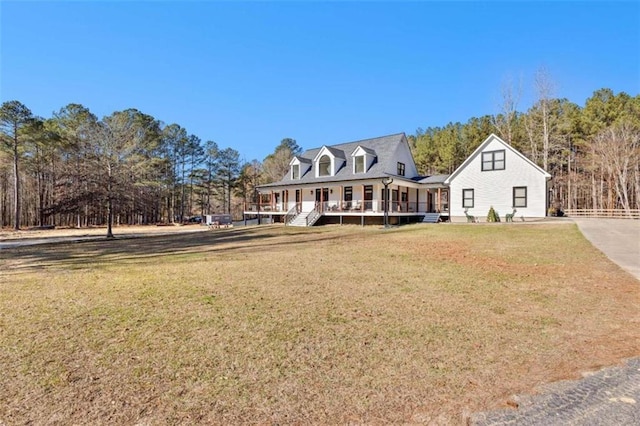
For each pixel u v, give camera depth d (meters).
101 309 4.97
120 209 24.28
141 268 8.69
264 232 20.75
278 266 8.48
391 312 4.75
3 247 15.95
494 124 36.28
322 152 27.89
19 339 3.82
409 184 25.66
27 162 35.91
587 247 10.29
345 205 25.91
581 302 5.18
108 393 2.66
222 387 2.75
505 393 2.67
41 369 3.08
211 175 54.06
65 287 6.54
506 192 21.06
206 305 5.12
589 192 37.16
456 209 22.97
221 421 2.29
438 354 3.39
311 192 28.72
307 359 3.28
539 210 19.97
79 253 12.98
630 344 3.65
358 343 3.67
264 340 3.76
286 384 2.80
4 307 5.13
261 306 5.06
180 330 4.08
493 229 15.99
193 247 14.09
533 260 8.64
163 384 2.80
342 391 2.69
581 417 2.33
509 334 3.93
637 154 31.03
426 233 15.61
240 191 57.22
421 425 2.26
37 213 41.62
